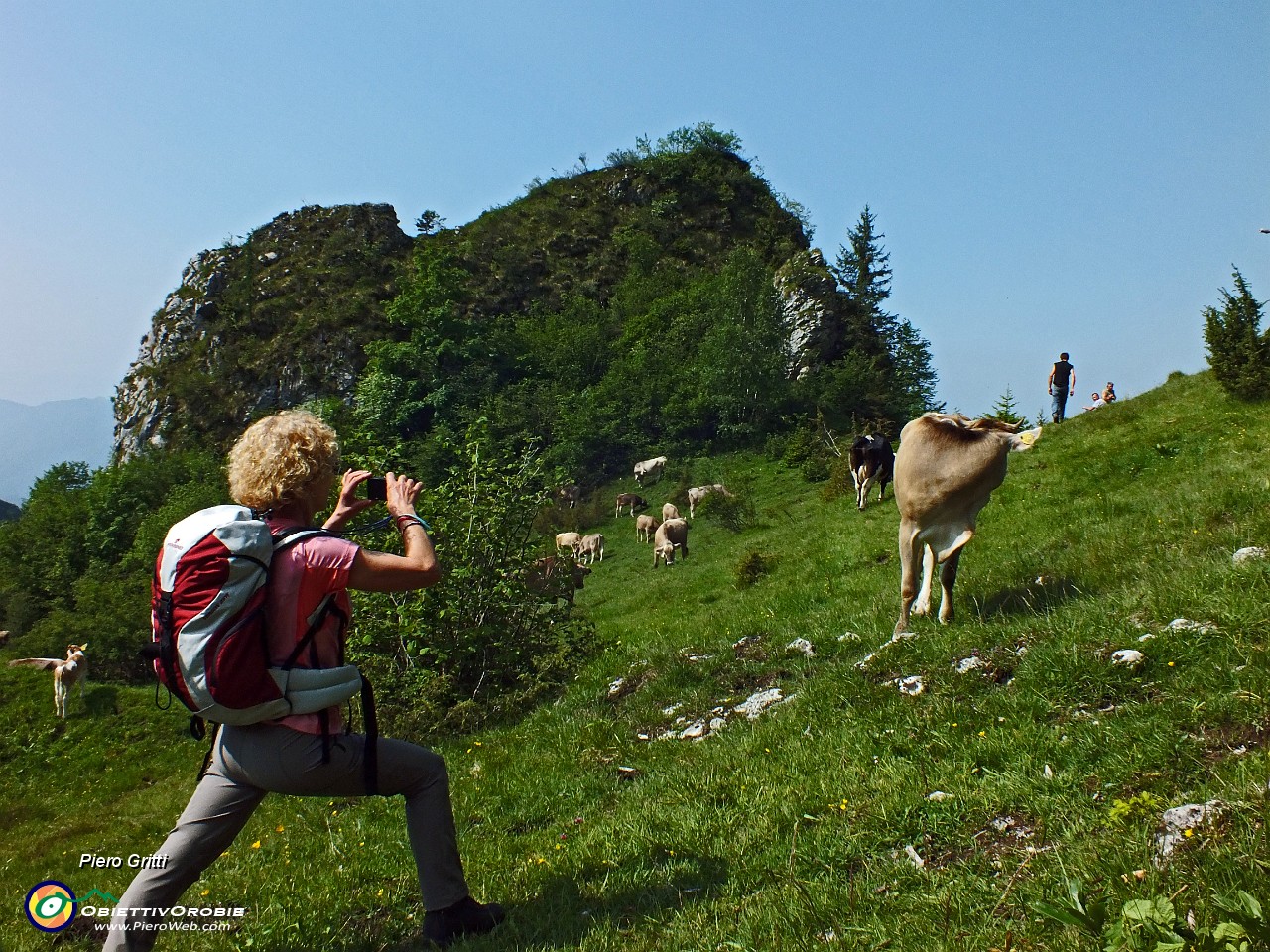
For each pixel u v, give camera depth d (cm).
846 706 740
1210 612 644
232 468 439
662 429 7481
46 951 607
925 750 608
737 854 521
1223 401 1764
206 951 526
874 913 409
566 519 5469
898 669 766
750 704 873
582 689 1102
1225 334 1755
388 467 1439
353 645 1296
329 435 450
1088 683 618
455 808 755
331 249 10506
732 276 8456
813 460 5056
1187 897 336
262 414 9094
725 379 7262
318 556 407
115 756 2316
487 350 9006
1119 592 788
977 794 518
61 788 2108
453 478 1433
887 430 5203
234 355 9519
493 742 984
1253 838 360
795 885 454
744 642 1105
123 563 6581
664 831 580
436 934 457
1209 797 429
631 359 8356
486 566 1334
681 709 921
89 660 3719
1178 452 1537
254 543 395
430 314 8981
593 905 487
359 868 621
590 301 10100
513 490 1396
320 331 9444
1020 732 583
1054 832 455
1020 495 1592
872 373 7838
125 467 7838
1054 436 2019
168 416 9262
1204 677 561
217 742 417
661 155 12331
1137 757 500
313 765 411
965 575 1077
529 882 535
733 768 685
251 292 10169
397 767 443
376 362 8775
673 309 9238
